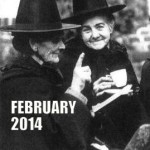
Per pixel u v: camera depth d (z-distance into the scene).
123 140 4.31
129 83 4.39
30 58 3.77
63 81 3.87
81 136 3.77
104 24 4.33
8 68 3.75
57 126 3.74
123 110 4.32
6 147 3.70
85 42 4.34
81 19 4.33
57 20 3.82
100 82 4.32
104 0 4.44
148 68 4.44
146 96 4.41
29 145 3.67
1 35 7.14
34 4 3.79
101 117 4.26
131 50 8.40
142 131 3.66
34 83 3.68
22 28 3.76
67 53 4.32
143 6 9.12
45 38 3.76
